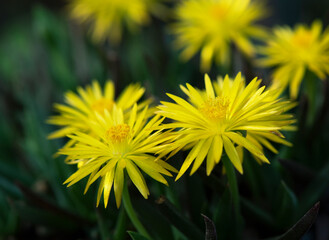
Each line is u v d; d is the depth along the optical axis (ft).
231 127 0.89
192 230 0.97
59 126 1.31
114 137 0.90
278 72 1.16
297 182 1.14
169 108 0.90
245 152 1.03
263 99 0.90
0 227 1.22
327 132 1.28
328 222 1.15
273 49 1.20
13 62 2.03
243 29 1.35
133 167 0.90
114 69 1.28
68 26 1.73
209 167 0.87
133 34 1.75
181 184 1.01
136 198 1.00
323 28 1.29
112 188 1.07
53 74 1.59
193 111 0.90
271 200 1.12
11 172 1.30
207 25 1.35
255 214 1.06
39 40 1.62
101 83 1.48
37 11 1.59
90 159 0.92
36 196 1.11
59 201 1.23
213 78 1.48
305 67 1.15
